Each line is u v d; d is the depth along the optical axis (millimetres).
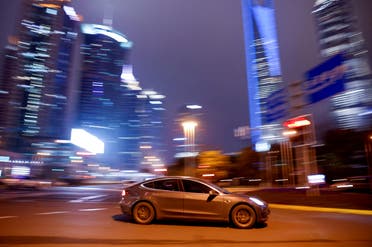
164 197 10328
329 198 20125
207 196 10195
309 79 25016
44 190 38375
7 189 40875
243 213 10008
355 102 133125
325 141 58188
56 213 13195
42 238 8289
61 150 165125
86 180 77688
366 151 51812
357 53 192250
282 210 16250
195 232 9312
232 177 72938
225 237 8734
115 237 8539
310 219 12414
